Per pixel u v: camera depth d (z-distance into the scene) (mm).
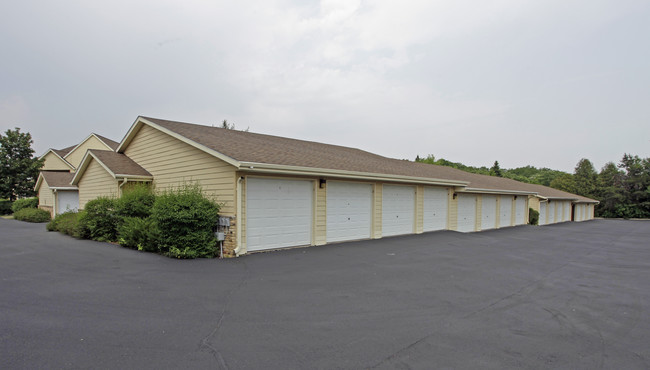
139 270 6965
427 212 15461
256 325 4184
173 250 8297
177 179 11359
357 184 12133
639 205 46719
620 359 3518
